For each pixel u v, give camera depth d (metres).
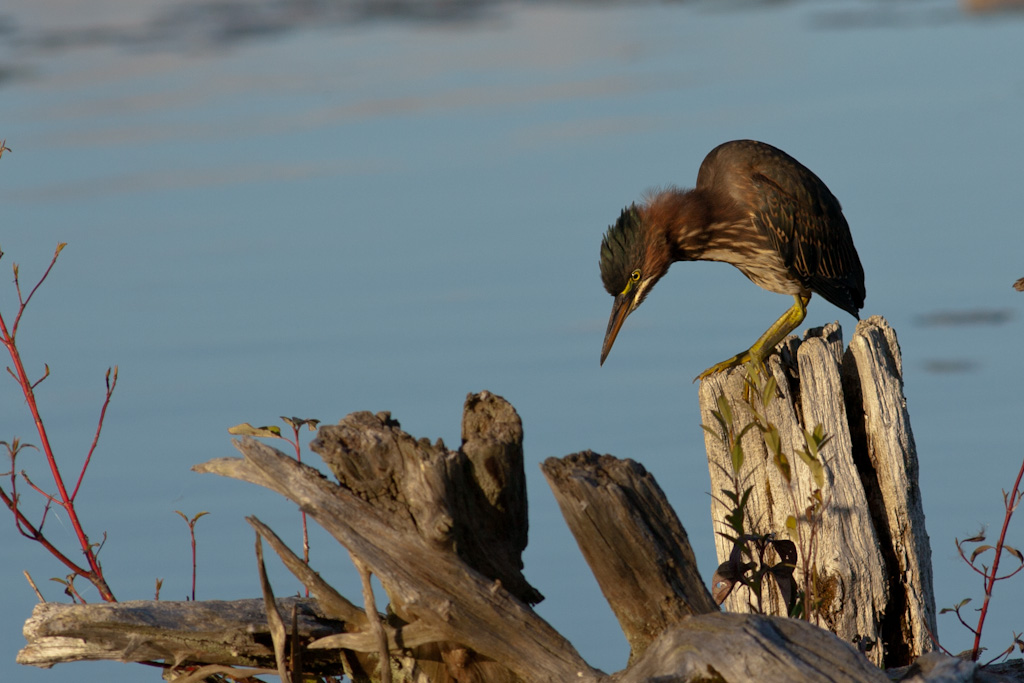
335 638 5.98
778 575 6.75
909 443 7.40
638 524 5.79
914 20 43.34
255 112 31.59
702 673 5.41
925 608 7.39
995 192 22.41
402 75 36.31
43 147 27.97
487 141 28.00
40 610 6.12
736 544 6.70
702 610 5.91
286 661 6.15
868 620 7.14
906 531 7.35
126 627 6.05
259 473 6.07
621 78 35.41
